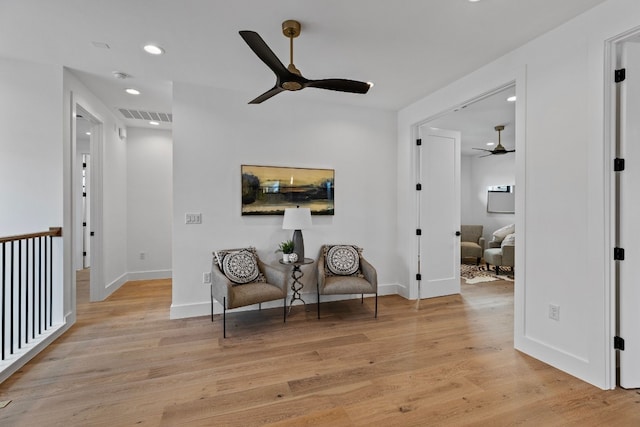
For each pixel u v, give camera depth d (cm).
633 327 203
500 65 280
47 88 295
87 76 322
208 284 351
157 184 525
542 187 242
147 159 520
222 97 354
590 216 210
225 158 356
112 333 298
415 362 244
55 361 243
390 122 434
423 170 414
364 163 420
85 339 284
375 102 401
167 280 514
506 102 395
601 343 205
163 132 529
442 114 362
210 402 193
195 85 344
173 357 251
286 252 349
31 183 293
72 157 317
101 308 372
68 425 172
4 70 285
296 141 386
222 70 308
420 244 413
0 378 212
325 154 400
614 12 197
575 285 220
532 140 249
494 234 654
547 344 240
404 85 344
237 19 224
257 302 306
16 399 195
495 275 563
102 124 401
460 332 303
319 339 286
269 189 372
